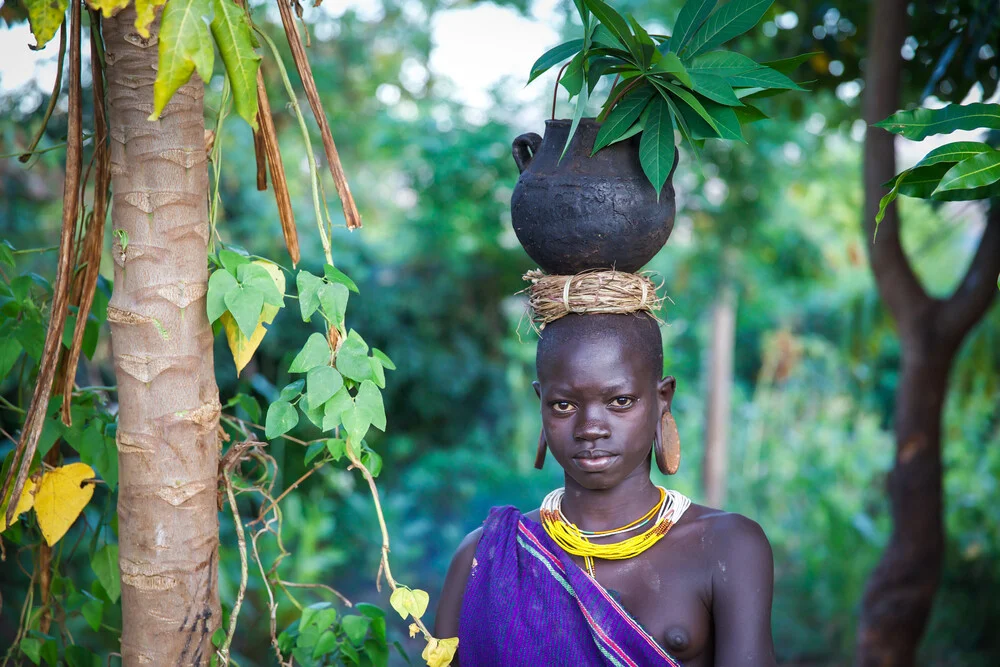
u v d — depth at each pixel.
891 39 3.12
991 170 1.38
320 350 1.43
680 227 8.04
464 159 7.73
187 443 1.39
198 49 1.20
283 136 6.80
